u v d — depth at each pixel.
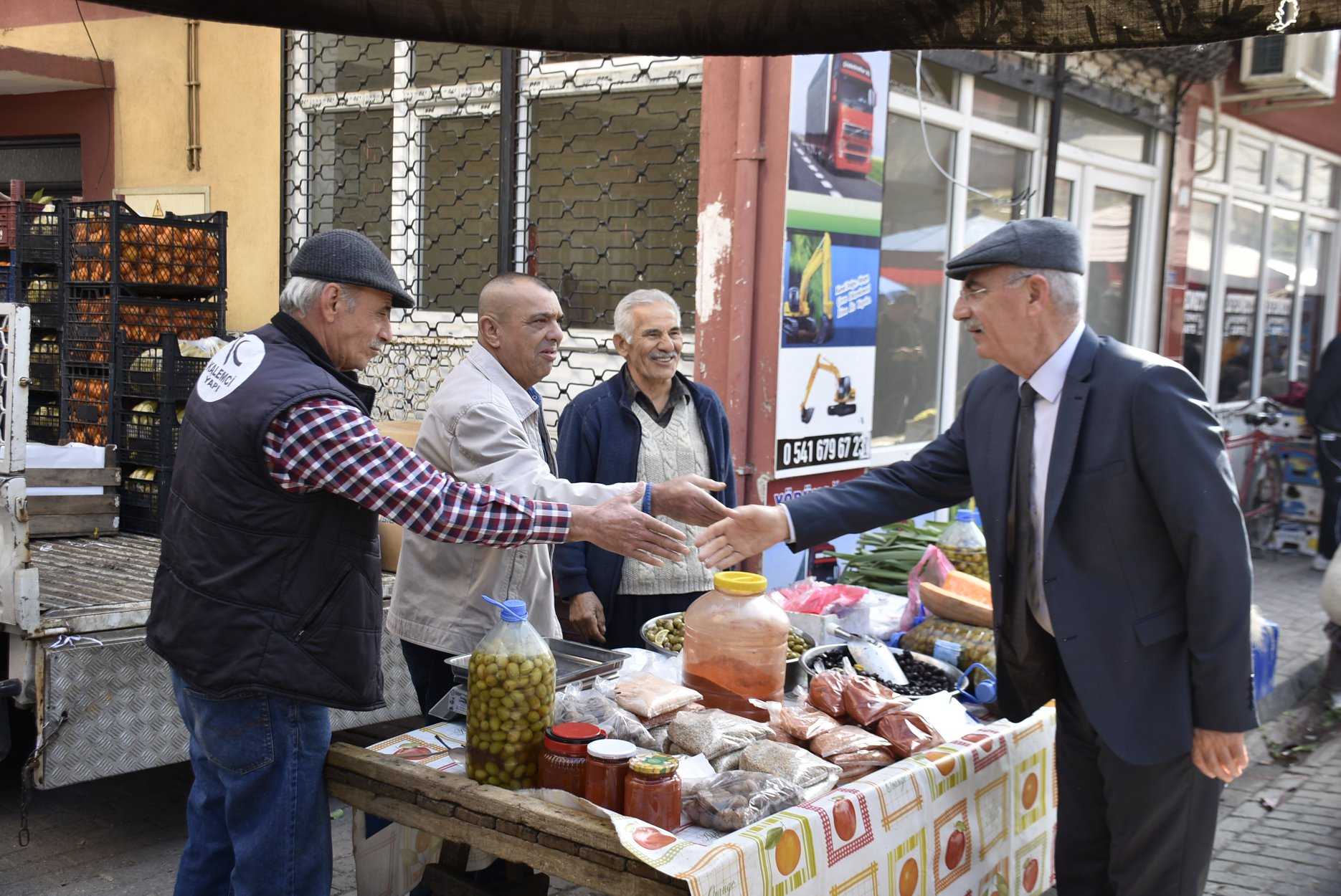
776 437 4.62
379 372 5.84
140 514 4.94
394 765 2.30
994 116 6.49
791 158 4.48
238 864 2.28
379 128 5.77
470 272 5.59
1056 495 2.38
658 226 4.96
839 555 5.25
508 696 2.19
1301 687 6.04
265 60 6.02
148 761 3.46
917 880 2.32
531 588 2.95
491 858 2.56
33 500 4.63
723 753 2.29
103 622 3.40
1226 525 2.23
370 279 2.35
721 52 2.31
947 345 6.33
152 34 6.41
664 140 4.90
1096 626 2.38
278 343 2.32
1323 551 8.91
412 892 2.71
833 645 3.04
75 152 7.05
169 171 6.49
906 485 2.86
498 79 5.38
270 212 6.11
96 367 5.22
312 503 2.24
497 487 2.70
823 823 2.06
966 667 3.17
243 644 2.21
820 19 2.26
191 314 5.37
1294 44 8.66
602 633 3.58
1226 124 9.37
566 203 5.21
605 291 5.15
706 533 2.77
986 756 2.55
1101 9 2.18
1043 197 6.95
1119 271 8.20
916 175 5.88
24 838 3.30
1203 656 2.27
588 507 2.43
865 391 5.21
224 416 2.22
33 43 6.90
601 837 1.97
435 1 2.13
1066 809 2.72
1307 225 11.46
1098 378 2.38
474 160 5.50
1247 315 10.48
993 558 2.59
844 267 4.94
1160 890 2.46
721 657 2.59
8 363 3.28
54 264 5.58
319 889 2.34
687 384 3.78
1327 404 8.70
